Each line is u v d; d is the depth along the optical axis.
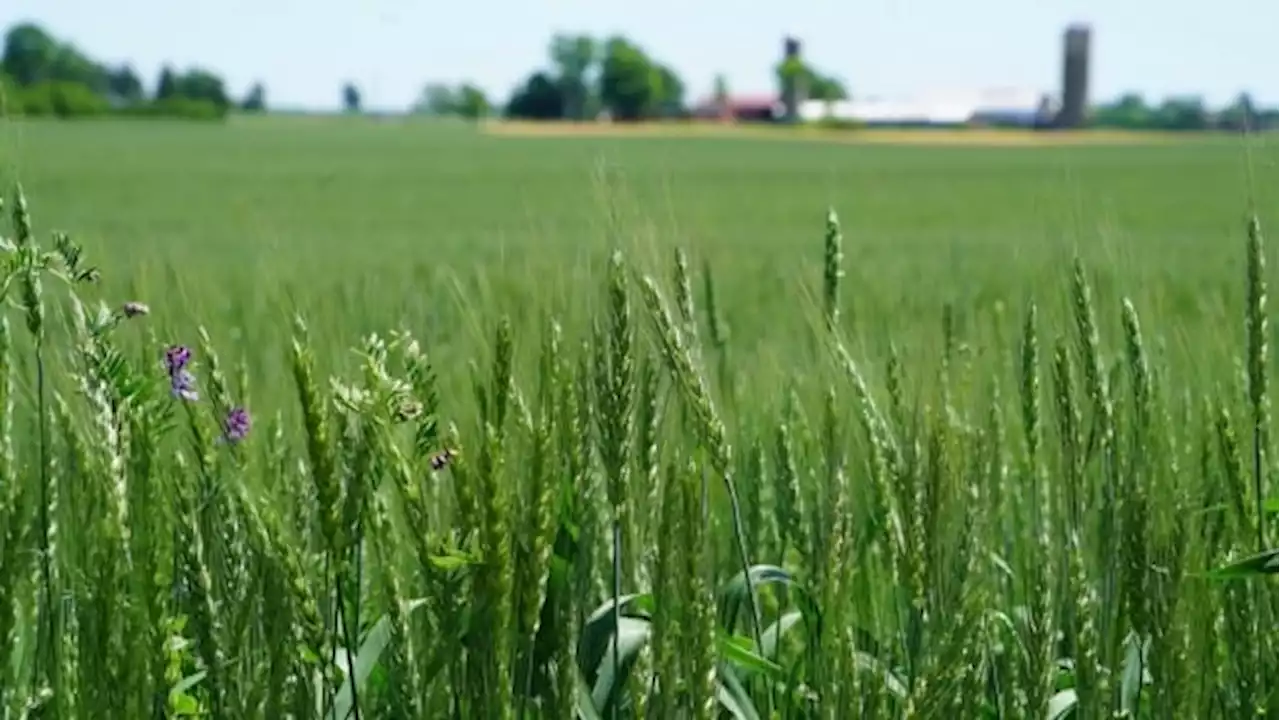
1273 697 3.30
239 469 3.11
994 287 16.92
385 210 49.66
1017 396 4.89
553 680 3.08
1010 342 5.25
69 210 46.81
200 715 2.98
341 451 2.86
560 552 3.37
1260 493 3.60
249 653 2.85
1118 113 179.88
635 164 4.00
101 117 171.50
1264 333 3.79
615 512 3.17
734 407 4.66
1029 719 3.22
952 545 3.17
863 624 3.81
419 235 37.22
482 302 4.18
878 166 87.00
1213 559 3.68
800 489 4.19
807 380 4.86
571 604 3.28
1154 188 61.78
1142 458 3.60
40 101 164.38
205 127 150.00
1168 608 3.26
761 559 4.21
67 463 3.33
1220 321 4.91
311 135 130.00
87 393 2.88
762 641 3.78
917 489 3.26
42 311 3.08
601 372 3.18
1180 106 164.50
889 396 3.79
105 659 2.74
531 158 91.56
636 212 3.57
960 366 4.28
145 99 195.25
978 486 3.38
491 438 2.65
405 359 2.88
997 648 3.62
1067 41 175.00
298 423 4.21
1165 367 4.55
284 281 4.66
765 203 55.53
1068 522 3.64
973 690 3.08
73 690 2.89
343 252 28.80
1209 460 4.04
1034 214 4.32
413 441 2.87
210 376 3.21
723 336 5.19
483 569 2.70
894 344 4.32
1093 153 103.56
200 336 3.26
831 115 194.75
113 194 55.56
